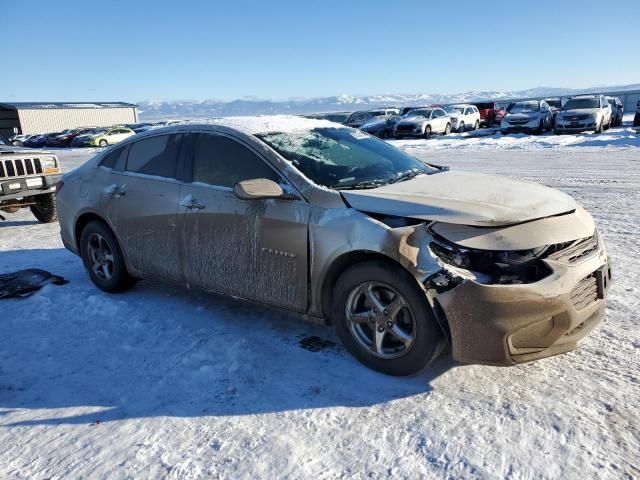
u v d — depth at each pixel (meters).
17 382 3.43
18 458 2.68
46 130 58.09
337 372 3.34
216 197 3.93
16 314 4.55
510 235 2.91
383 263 3.12
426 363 3.08
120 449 2.70
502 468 2.43
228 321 4.20
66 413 3.05
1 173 8.02
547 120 24.52
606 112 22.34
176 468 2.54
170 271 4.35
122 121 65.00
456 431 2.70
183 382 3.32
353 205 3.31
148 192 4.41
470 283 2.83
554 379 3.14
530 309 2.83
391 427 2.77
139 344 3.88
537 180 10.39
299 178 3.55
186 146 4.27
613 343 3.54
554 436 2.62
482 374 3.23
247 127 4.06
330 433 2.74
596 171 11.13
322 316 3.51
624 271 4.93
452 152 17.75
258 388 3.20
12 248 7.09
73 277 5.56
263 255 3.66
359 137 4.50
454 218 2.99
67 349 3.87
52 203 8.81
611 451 2.50
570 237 3.04
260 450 2.63
